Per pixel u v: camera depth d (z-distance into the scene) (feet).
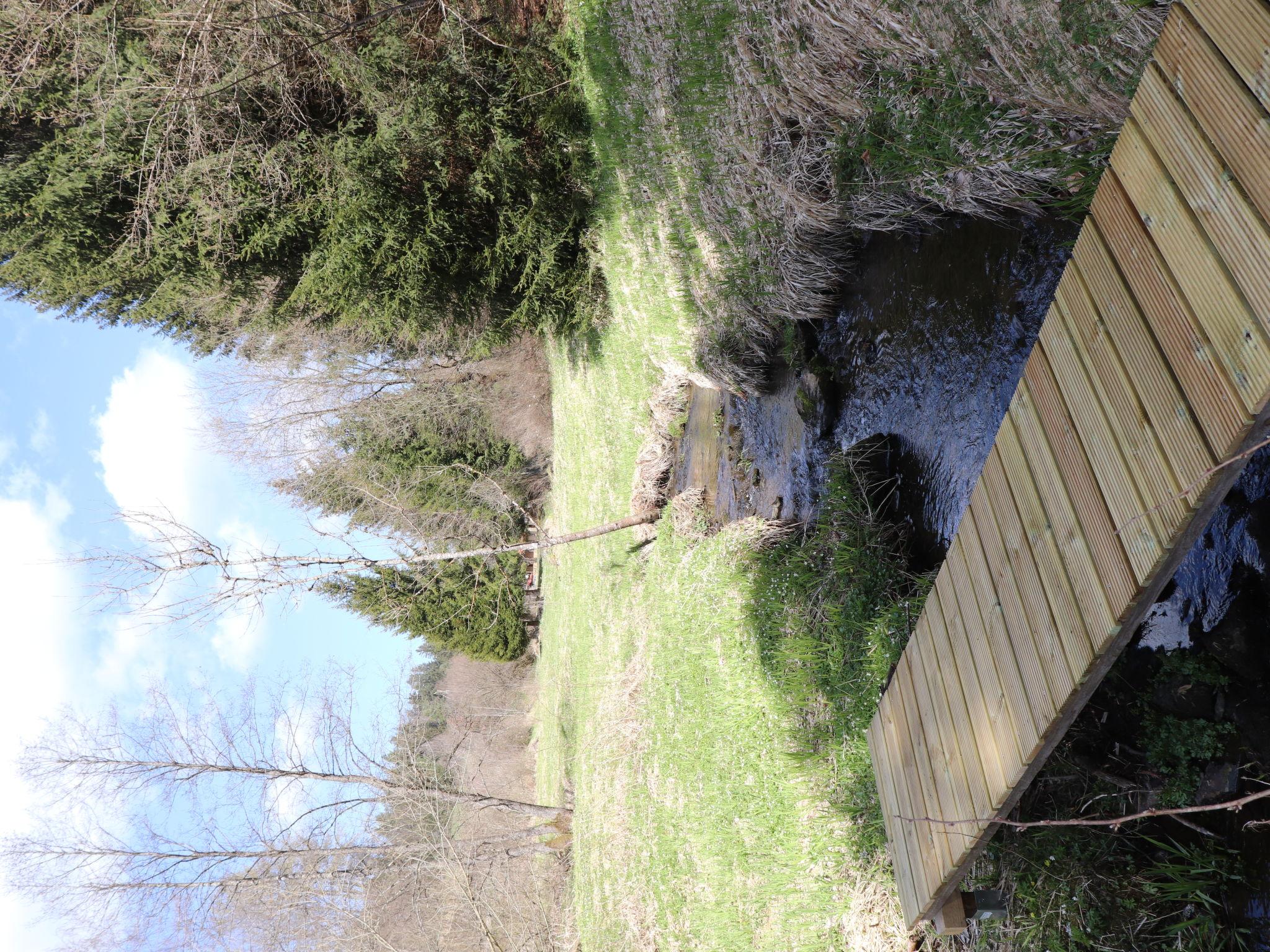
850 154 13.78
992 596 7.38
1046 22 9.24
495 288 24.14
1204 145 4.73
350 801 31.99
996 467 7.49
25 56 20.52
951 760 8.10
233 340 33.42
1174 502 4.75
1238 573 7.61
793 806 14.88
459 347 36.27
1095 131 9.64
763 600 17.39
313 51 20.29
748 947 14.97
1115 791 8.80
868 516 14.23
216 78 20.53
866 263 14.96
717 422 21.91
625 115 19.63
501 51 21.52
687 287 19.76
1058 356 6.44
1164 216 5.09
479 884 32.91
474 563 41.75
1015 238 11.28
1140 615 5.27
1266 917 7.24
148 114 21.18
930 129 11.85
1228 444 4.28
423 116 20.42
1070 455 6.11
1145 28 8.24
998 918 9.79
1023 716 6.61
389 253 21.90
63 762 30.89
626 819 22.97
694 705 19.62
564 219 22.70
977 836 7.29
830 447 16.22
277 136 22.11
